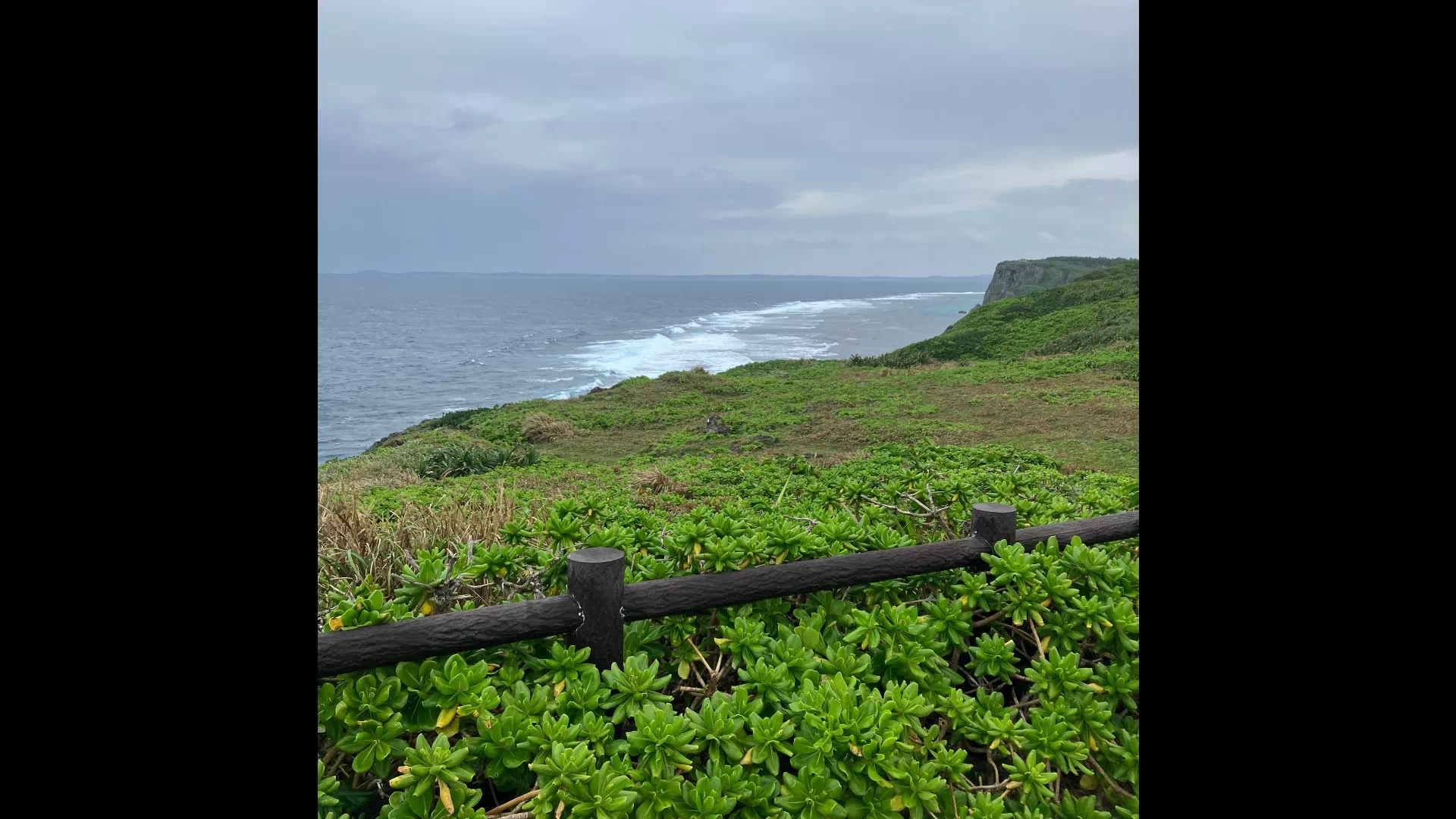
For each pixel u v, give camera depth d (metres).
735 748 2.06
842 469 7.34
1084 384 16.20
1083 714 2.34
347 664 2.03
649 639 2.52
